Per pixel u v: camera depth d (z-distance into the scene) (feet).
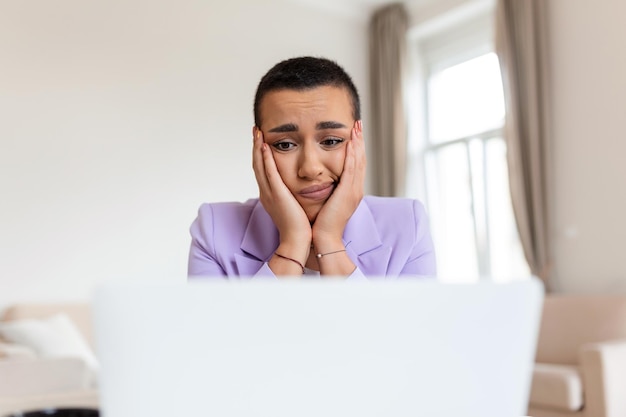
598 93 12.50
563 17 13.24
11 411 3.59
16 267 12.50
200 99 15.21
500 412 1.42
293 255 2.77
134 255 13.87
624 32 12.10
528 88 13.43
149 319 1.23
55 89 13.33
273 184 2.81
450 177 16.38
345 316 1.27
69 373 4.14
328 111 2.69
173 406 1.26
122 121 14.08
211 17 15.64
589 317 10.87
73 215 13.24
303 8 17.21
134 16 14.51
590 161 12.56
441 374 1.35
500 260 14.89
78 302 13.02
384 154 17.07
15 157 12.74
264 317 1.25
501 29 13.96
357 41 18.02
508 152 13.60
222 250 3.13
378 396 1.31
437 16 16.35
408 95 16.90
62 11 13.60
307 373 1.28
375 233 3.18
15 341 10.84
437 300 1.32
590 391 8.73
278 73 2.70
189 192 14.75
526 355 1.42
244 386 1.26
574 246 12.73
